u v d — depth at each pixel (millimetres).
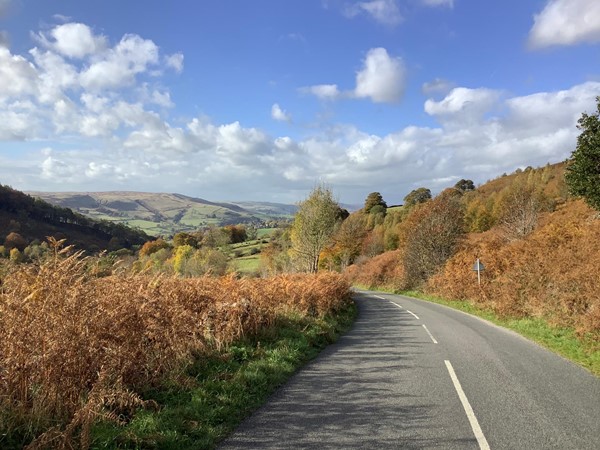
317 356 10055
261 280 15766
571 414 5973
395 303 26375
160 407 5691
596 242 17547
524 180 73625
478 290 22625
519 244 23672
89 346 5289
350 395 6871
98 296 6047
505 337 13031
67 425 4496
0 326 4820
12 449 4121
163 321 7203
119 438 4715
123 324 6090
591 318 11719
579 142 17203
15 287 5332
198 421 5461
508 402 6504
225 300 10250
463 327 15352
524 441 5039
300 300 14625
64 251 5812
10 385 4555
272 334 10609
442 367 8875
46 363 4762
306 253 40438
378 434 5246
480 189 88312
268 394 6914
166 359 6797
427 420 5730
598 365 9047
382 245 63406
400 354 10305
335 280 21156
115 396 5352
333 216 40562
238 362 8336
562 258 17250
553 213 35562
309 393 6980
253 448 4840
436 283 30500
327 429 5410
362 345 11625
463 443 4980
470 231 59156
